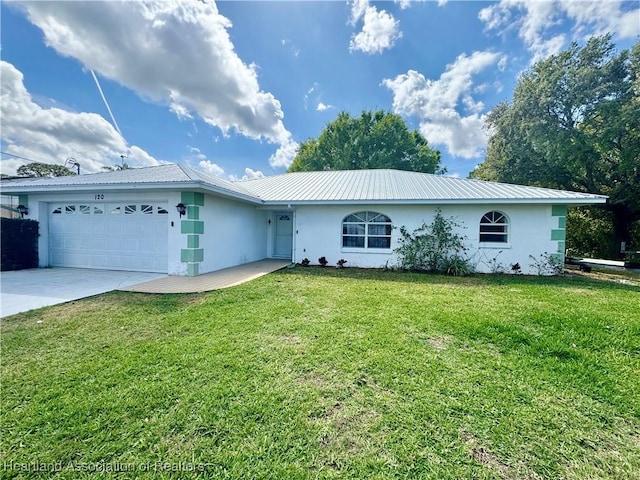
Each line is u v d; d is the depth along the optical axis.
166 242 8.79
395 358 3.31
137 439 2.08
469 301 5.84
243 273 9.06
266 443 2.06
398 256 10.73
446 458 1.95
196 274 8.48
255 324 4.39
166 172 9.20
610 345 3.71
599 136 15.10
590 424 2.29
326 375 2.94
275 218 13.94
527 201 9.18
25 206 9.82
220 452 1.98
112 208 9.24
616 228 18.16
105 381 2.79
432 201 9.77
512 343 3.76
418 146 28.27
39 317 4.68
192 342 3.71
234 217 10.68
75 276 8.19
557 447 2.05
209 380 2.83
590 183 17.25
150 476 1.80
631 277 9.45
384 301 5.77
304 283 7.62
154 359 3.25
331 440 2.09
